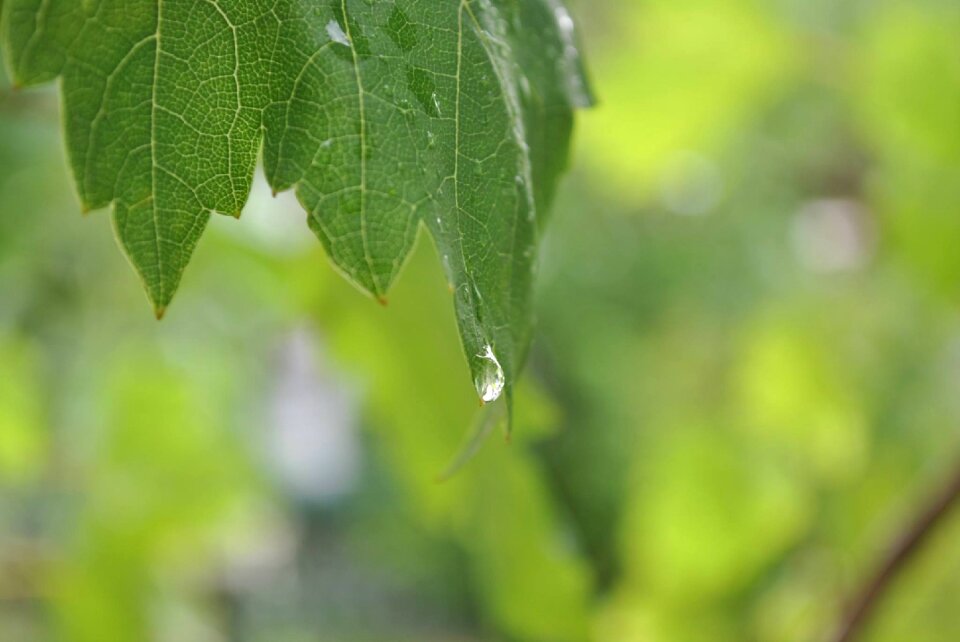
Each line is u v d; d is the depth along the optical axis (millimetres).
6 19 376
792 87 1019
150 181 380
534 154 408
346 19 387
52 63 377
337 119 385
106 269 889
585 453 2346
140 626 852
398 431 622
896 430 896
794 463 871
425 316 596
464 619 2684
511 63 402
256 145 383
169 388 867
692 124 903
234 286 902
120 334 898
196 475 875
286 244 676
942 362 944
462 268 385
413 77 388
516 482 624
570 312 2303
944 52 775
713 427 885
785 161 1326
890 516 738
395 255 384
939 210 775
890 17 799
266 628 2113
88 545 839
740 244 1692
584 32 967
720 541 804
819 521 836
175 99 381
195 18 382
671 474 820
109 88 379
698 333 1746
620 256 2100
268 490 1062
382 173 385
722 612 800
